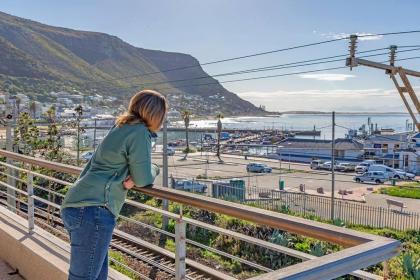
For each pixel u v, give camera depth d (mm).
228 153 62281
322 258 1246
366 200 31109
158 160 50656
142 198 19578
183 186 28312
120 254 9328
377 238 1445
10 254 4035
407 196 32531
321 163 48156
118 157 2100
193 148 68688
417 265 10102
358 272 1658
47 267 3406
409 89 13992
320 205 24297
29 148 27875
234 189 25406
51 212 6219
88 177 2135
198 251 12961
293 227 1619
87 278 2154
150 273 8539
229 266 11789
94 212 2105
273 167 48344
